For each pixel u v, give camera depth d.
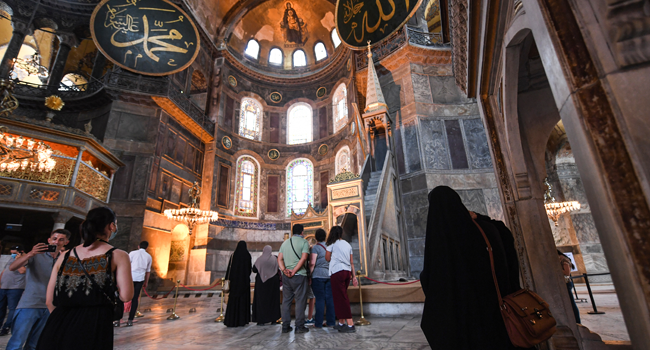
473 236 1.72
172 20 16.62
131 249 13.20
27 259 2.96
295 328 4.29
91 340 1.65
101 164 13.04
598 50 1.27
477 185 11.33
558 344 2.56
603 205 1.23
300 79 22.64
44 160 9.43
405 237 10.53
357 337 3.59
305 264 4.32
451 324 1.54
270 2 22.12
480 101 3.71
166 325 5.09
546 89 3.65
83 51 20.22
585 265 12.16
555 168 13.48
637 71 1.21
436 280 1.67
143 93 14.99
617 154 1.18
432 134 12.11
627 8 1.22
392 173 10.22
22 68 17.36
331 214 7.23
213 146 18.55
